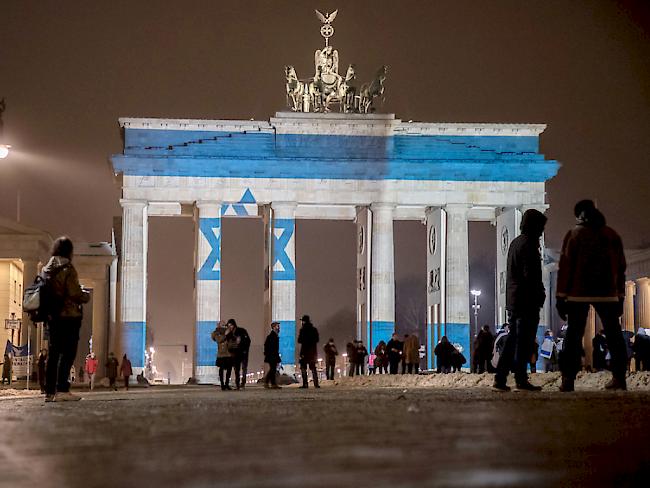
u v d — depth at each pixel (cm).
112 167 8406
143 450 803
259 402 1783
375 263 8500
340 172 8500
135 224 8294
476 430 958
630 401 1608
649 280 8994
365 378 5956
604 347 4750
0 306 8175
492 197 8612
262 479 590
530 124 8738
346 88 8925
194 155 8381
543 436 899
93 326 9475
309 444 821
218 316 8319
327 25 9100
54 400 2286
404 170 8538
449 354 6706
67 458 767
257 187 8419
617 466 677
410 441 841
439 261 8638
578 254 2139
